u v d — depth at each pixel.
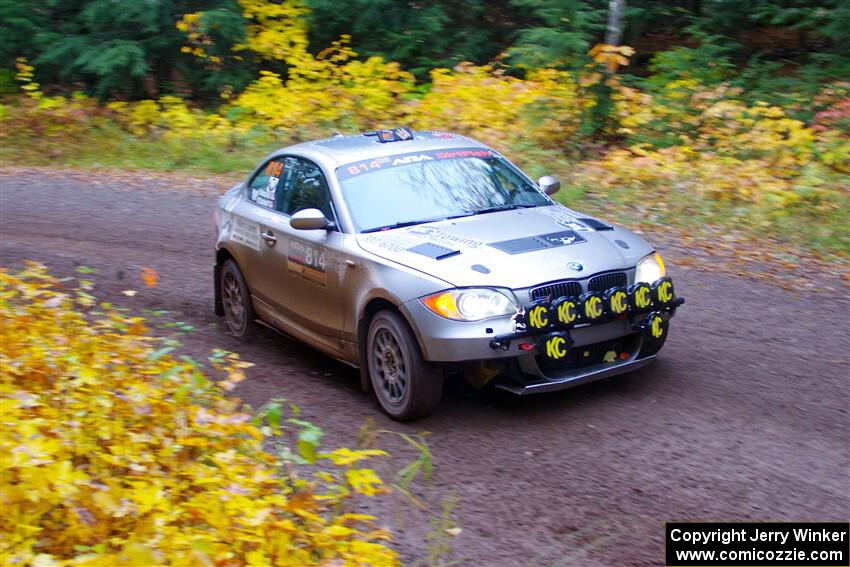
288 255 7.02
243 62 18.25
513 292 5.64
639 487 4.95
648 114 13.77
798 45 16.80
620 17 15.38
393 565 4.10
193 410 4.91
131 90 18.33
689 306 8.24
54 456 4.12
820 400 6.05
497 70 15.98
